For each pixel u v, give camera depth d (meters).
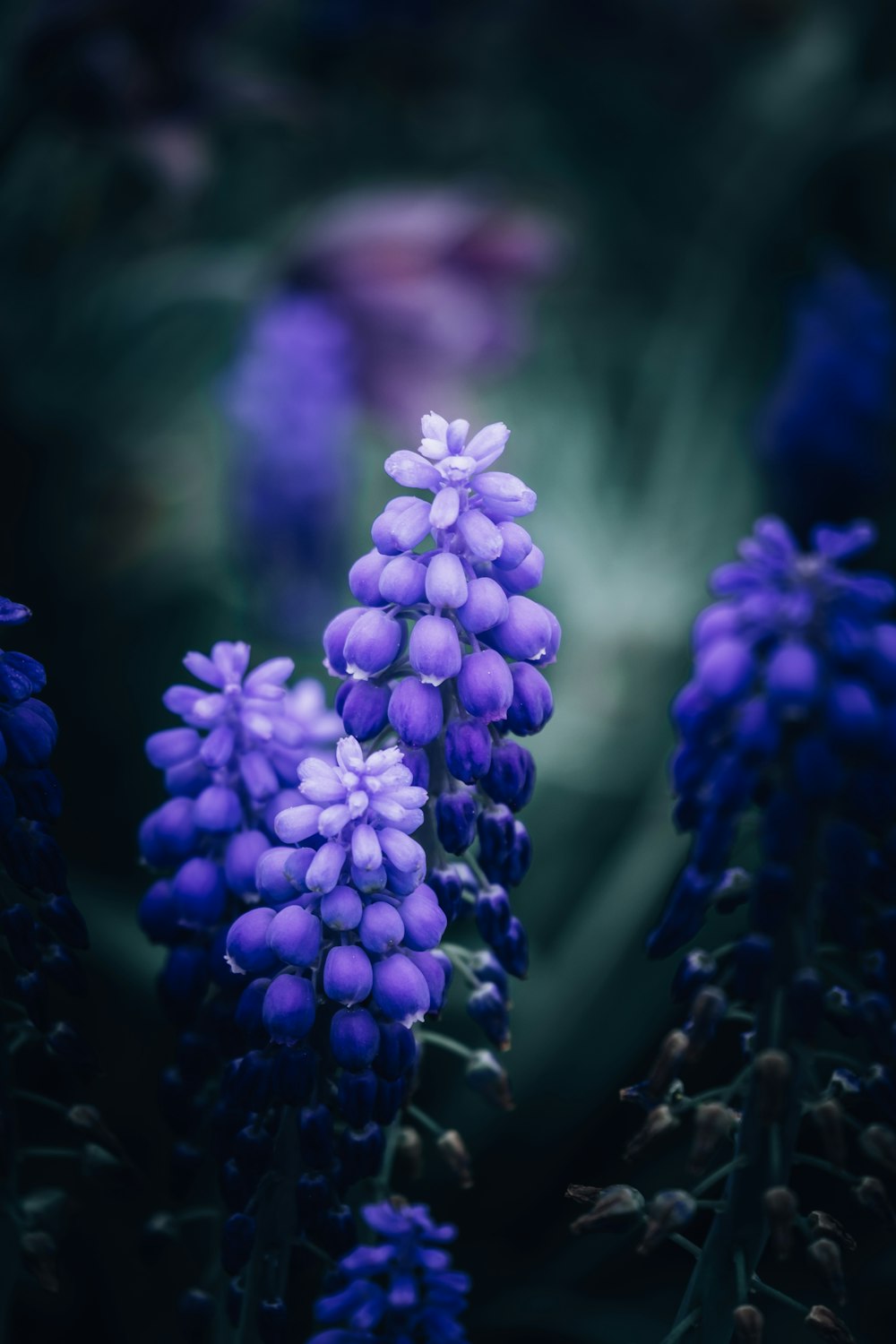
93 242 0.38
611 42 0.41
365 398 0.35
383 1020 0.18
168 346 0.39
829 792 0.18
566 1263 0.29
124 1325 0.27
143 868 0.33
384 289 0.35
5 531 0.36
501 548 0.18
